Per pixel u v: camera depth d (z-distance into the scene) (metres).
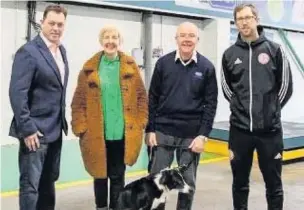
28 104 2.61
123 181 3.22
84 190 4.32
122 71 3.03
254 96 2.81
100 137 3.02
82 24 7.03
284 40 9.95
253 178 4.98
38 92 2.61
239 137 2.92
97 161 3.04
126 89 3.03
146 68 7.91
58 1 6.65
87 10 7.06
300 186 4.65
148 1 7.50
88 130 3.04
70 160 5.64
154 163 3.04
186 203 3.03
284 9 9.72
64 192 4.23
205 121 2.97
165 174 2.93
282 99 2.84
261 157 2.92
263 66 2.79
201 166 5.63
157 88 3.04
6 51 6.27
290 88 2.83
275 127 2.84
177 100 2.94
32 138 2.55
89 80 3.01
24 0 6.33
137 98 3.08
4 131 6.36
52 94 2.66
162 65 2.97
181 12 8.00
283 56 2.79
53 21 2.61
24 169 2.62
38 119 2.63
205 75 2.93
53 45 2.68
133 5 7.31
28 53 2.53
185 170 2.98
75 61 7.00
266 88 2.80
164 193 2.93
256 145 2.90
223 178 4.96
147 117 3.07
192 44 2.85
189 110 2.94
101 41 3.01
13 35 6.30
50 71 2.61
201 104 2.99
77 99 3.09
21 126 2.51
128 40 7.66
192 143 2.96
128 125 3.04
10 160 5.51
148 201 2.90
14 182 4.57
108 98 3.03
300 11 10.23
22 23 6.38
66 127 2.82
